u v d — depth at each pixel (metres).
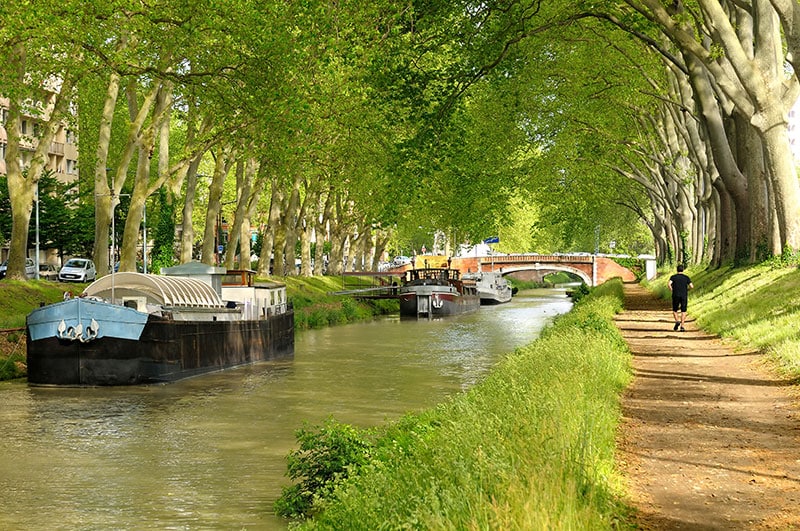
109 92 42.59
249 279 41.53
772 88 29.91
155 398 27.91
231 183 95.31
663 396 16.92
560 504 7.79
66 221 74.62
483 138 50.72
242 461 18.94
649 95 47.47
